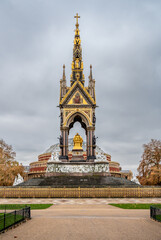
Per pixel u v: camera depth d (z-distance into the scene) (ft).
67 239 53.21
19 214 70.79
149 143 264.93
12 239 53.31
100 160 219.82
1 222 60.85
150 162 258.98
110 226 66.33
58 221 73.61
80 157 238.89
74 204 120.88
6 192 155.22
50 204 120.57
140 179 270.46
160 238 54.19
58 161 218.38
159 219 71.87
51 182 181.16
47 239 53.26
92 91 245.86
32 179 194.49
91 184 176.86
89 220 75.10
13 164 281.95
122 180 192.85
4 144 274.16
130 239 53.26
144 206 110.11
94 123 237.45
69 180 185.16
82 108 239.50
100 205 116.57
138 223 70.54
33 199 147.43
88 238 53.98
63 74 251.39
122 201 134.92
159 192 157.38
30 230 62.08
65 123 236.43
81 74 253.44
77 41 262.88
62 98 242.99
